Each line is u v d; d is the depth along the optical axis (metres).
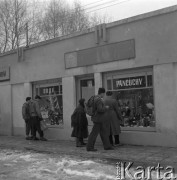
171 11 9.76
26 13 29.11
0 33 28.20
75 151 10.07
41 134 13.28
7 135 15.99
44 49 13.95
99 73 11.73
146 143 10.41
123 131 11.11
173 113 9.77
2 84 16.38
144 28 10.43
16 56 15.41
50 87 14.04
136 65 10.62
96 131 10.00
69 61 12.79
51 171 7.42
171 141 9.79
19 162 8.75
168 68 9.86
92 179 6.58
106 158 8.84
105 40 11.45
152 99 10.51
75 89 12.77
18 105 15.53
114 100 10.52
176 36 9.68
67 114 12.93
